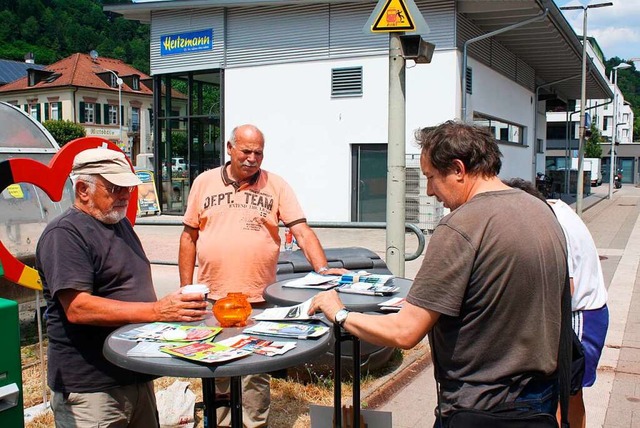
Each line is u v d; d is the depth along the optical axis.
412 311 2.10
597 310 3.29
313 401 4.43
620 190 45.31
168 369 1.94
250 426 3.61
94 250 2.62
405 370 5.17
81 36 92.94
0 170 3.28
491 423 2.03
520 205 2.10
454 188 2.22
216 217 3.65
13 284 5.89
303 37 17.77
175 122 20.89
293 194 3.80
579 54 22.16
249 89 18.69
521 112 23.16
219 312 2.42
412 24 5.23
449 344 2.13
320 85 17.62
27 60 79.69
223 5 18.44
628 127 87.25
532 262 2.02
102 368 2.63
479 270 2.03
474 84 17.50
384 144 16.95
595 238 15.63
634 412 4.43
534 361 2.05
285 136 18.17
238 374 1.94
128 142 59.16
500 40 19.64
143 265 2.85
